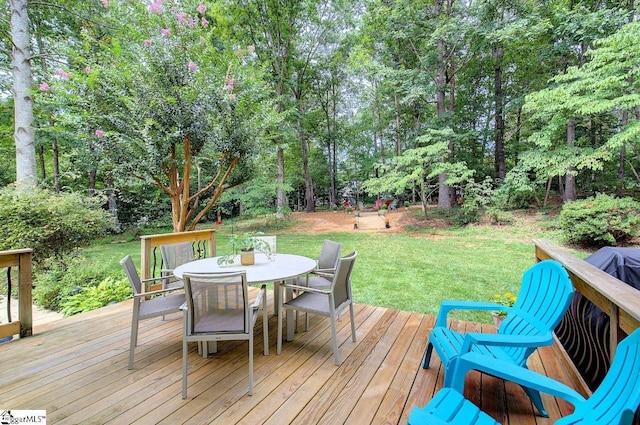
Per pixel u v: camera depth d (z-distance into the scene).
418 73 10.34
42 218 4.73
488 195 10.10
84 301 3.82
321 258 3.40
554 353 2.42
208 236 4.28
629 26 5.91
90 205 5.66
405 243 8.21
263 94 5.89
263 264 2.83
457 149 13.48
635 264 2.29
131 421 1.65
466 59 10.67
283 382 2.03
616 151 7.52
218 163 5.36
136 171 4.48
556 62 9.89
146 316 2.22
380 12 10.41
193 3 5.05
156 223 14.05
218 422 1.65
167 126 4.45
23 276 2.71
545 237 7.80
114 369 2.19
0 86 8.13
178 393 1.91
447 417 1.22
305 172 16.64
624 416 0.97
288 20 12.13
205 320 1.95
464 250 7.16
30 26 8.32
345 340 2.67
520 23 8.17
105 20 5.78
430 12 11.13
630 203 6.55
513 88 12.33
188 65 4.39
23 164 5.96
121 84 4.34
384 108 14.70
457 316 3.52
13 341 2.63
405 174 10.55
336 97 17.12
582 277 1.82
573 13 8.02
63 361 2.30
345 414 1.72
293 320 2.68
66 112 4.36
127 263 2.28
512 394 1.92
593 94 6.80
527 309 2.00
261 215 13.67
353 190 20.89
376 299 4.09
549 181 10.24
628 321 1.48
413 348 2.52
